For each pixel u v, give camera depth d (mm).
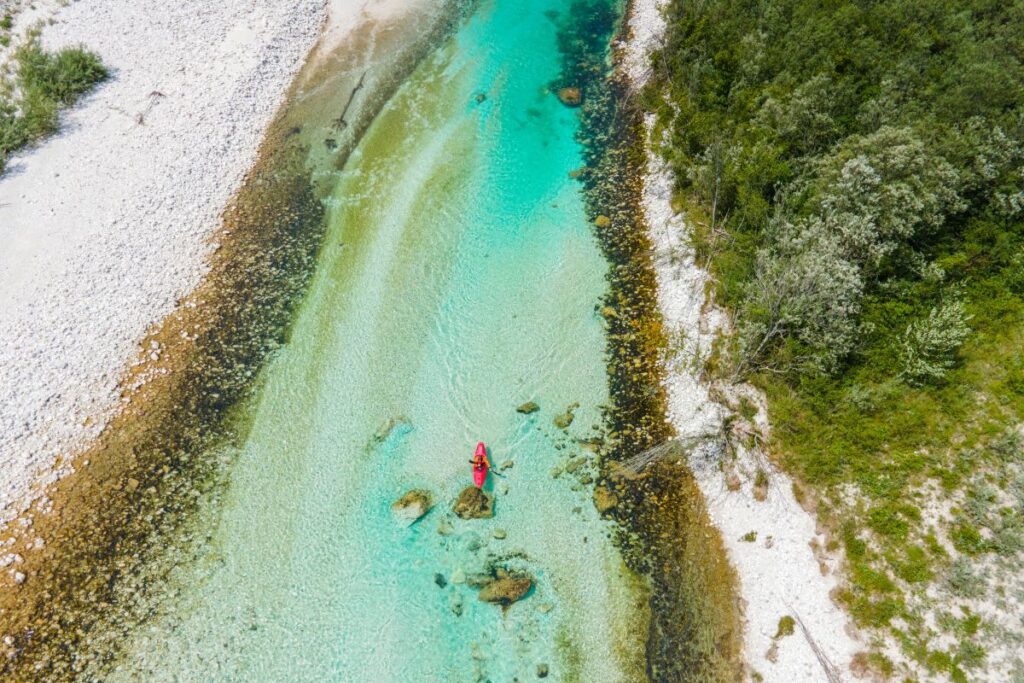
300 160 34031
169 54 37656
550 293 29156
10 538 22156
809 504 22016
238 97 35750
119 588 21500
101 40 37969
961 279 25328
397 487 23875
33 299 27484
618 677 20016
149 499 23281
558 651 20484
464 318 28406
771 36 33844
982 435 22219
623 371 26516
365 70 38844
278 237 30891
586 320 28156
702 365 25719
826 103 28781
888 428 22781
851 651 19391
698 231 29594
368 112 36594
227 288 28922
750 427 23891
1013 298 24609
